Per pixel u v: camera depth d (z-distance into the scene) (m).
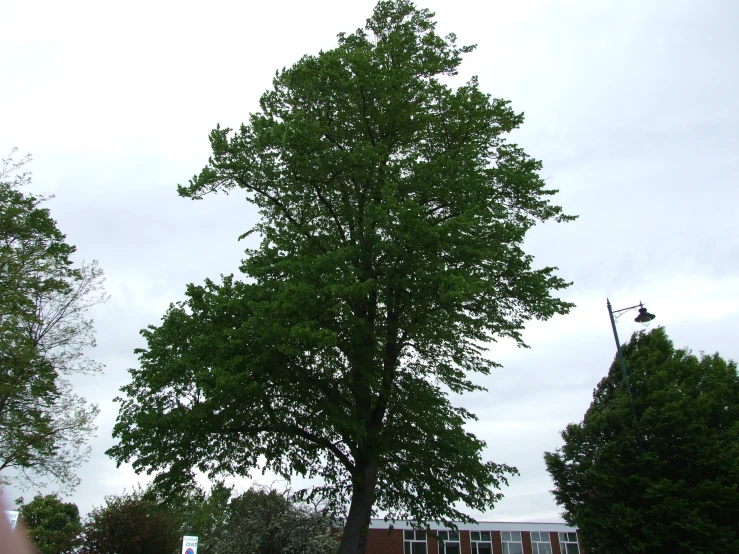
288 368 16.34
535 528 50.78
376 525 49.78
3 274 27.95
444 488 19.52
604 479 20.33
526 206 20.55
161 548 26.03
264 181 19.48
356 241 19.36
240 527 25.75
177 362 16.38
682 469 20.03
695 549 18.36
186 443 16.64
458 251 17.73
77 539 26.09
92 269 30.66
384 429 19.30
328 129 19.73
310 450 18.84
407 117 19.81
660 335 24.50
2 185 29.67
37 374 28.09
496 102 21.14
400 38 20.86
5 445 26.70
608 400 23.23
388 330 19.31
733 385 22.88
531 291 19.48
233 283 18.25
